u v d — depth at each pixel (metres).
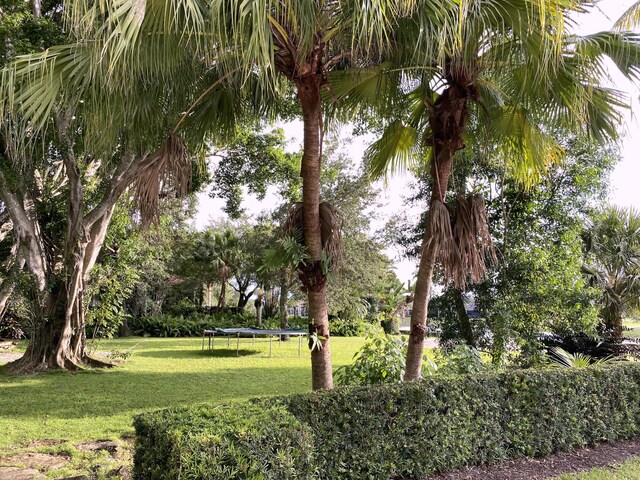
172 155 4.12
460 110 4.79
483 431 4.15
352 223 18.34
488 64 4.57
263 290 25.94
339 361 13.43
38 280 10.73
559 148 5.58
